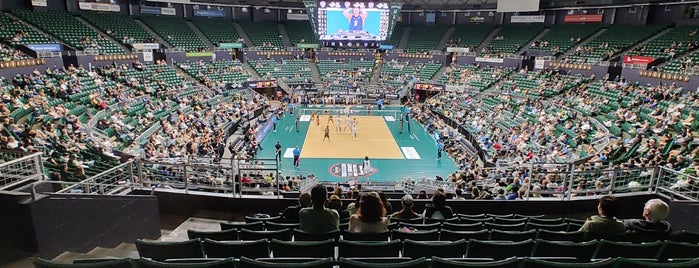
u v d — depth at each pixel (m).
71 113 20.36
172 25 45.47
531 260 3.94
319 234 5.47
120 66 33.34
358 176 22.16
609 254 4.99
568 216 9.70
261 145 27.98
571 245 4.98
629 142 18.56
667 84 27.05
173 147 20.44
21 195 5.40
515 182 12.45
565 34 44.16
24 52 26.66
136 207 7.29
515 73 41.88
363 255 4.96
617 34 39.38
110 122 21.16
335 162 24.53
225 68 44.19
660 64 31.16
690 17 36.62
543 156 19.73
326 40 38.31
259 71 47.47
